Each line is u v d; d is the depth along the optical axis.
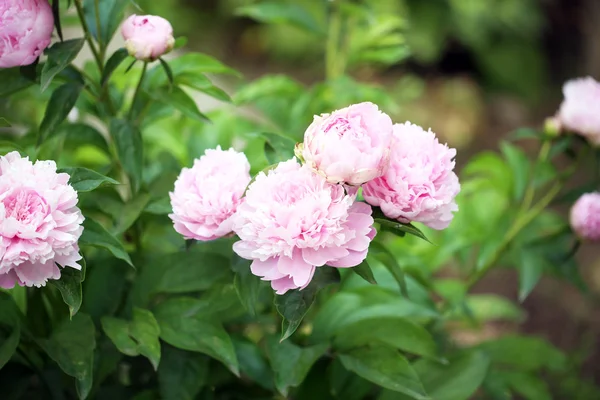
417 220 1.22
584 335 2.50
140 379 1.45
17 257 1.14
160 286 1.37
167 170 1.51
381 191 1.21
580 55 4.13
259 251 1.17
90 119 1.92
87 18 1.40
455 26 3.98
